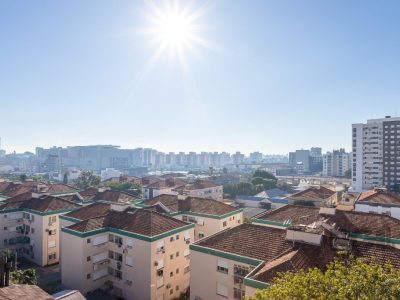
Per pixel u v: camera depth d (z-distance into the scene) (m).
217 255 35.88
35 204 65.50
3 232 62.97
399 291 16.53
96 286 47.19
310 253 32.00
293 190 145.00
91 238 46.72
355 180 158.75
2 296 21.91
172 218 51.44
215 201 65.88
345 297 17.06
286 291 17.64
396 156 149.75
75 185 145.25
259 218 51.56
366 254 30.66
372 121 155.75
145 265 43.88
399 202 61.62
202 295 36.88
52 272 57.56
